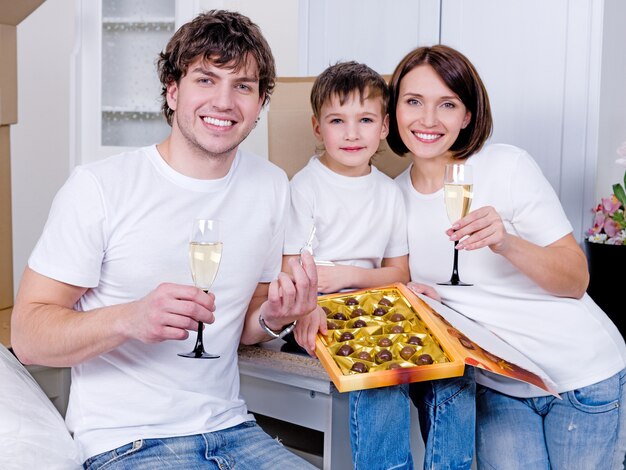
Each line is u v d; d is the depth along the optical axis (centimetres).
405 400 138
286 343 157
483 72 263
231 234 140
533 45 254
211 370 139
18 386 131
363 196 177
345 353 137
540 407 158
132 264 132
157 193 133
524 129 259
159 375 134
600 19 243
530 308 156
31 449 120
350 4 283
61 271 127
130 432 130
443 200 168
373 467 135
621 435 161
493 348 140
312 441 170
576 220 253
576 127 250
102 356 133
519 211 159
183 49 131
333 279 168
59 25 408
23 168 420
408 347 138
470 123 165
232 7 360
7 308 197
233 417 143
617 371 156
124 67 329
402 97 166
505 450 159
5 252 196
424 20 271
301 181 180
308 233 176
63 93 411
